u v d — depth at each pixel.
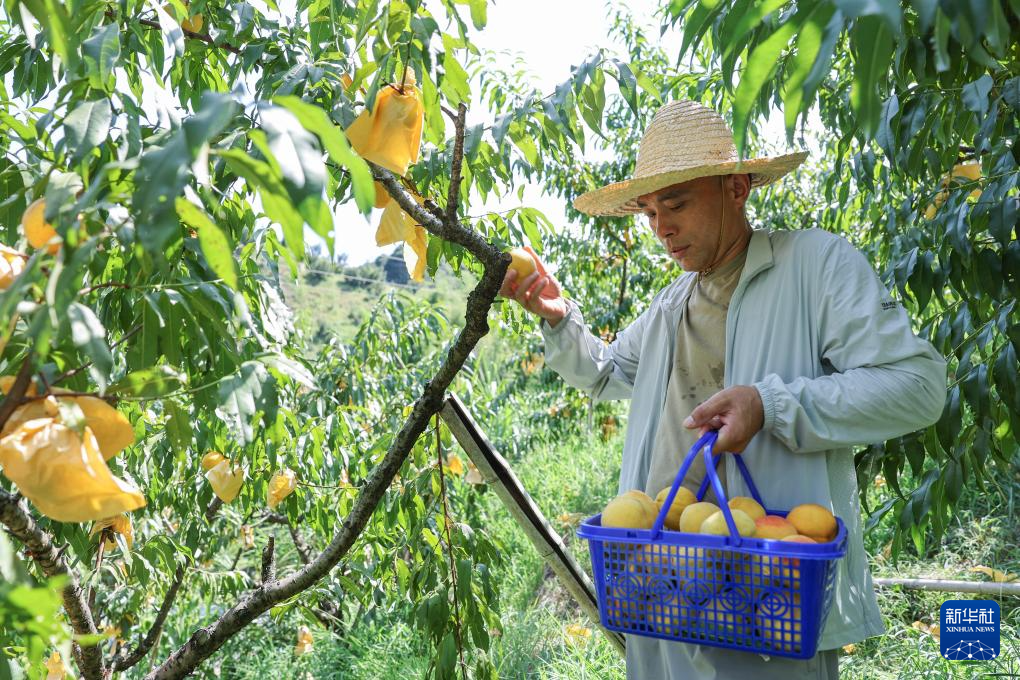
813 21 0.70
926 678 3.04
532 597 5.04
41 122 1.25
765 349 1.76
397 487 2.58
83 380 1.10
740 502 1.54
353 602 5.00
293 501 2.86
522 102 1.85
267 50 1.76
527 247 2.18
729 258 1.89
